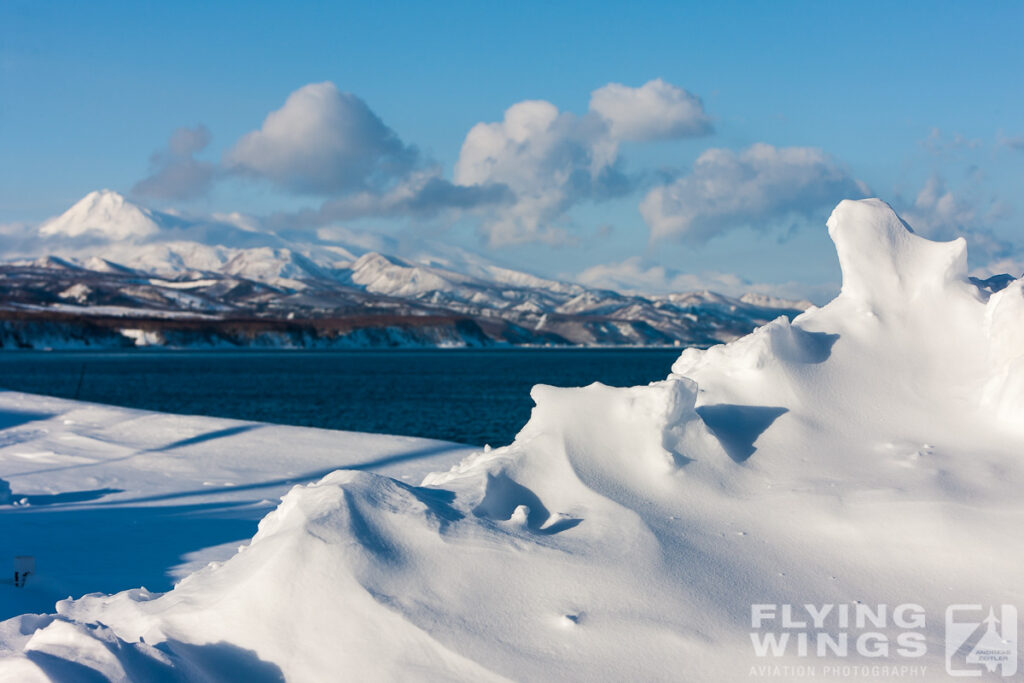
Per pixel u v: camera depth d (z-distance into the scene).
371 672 4.07
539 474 5.81
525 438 6.17
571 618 4.34
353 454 17.19
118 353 159.38
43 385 65.19
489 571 4.66
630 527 5.15
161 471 15.46
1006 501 5.12
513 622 4.34
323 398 52.84
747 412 6.66
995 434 6.09
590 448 5.96
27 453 17.67
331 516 4.79
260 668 4.21
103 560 8.32
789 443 6.26
